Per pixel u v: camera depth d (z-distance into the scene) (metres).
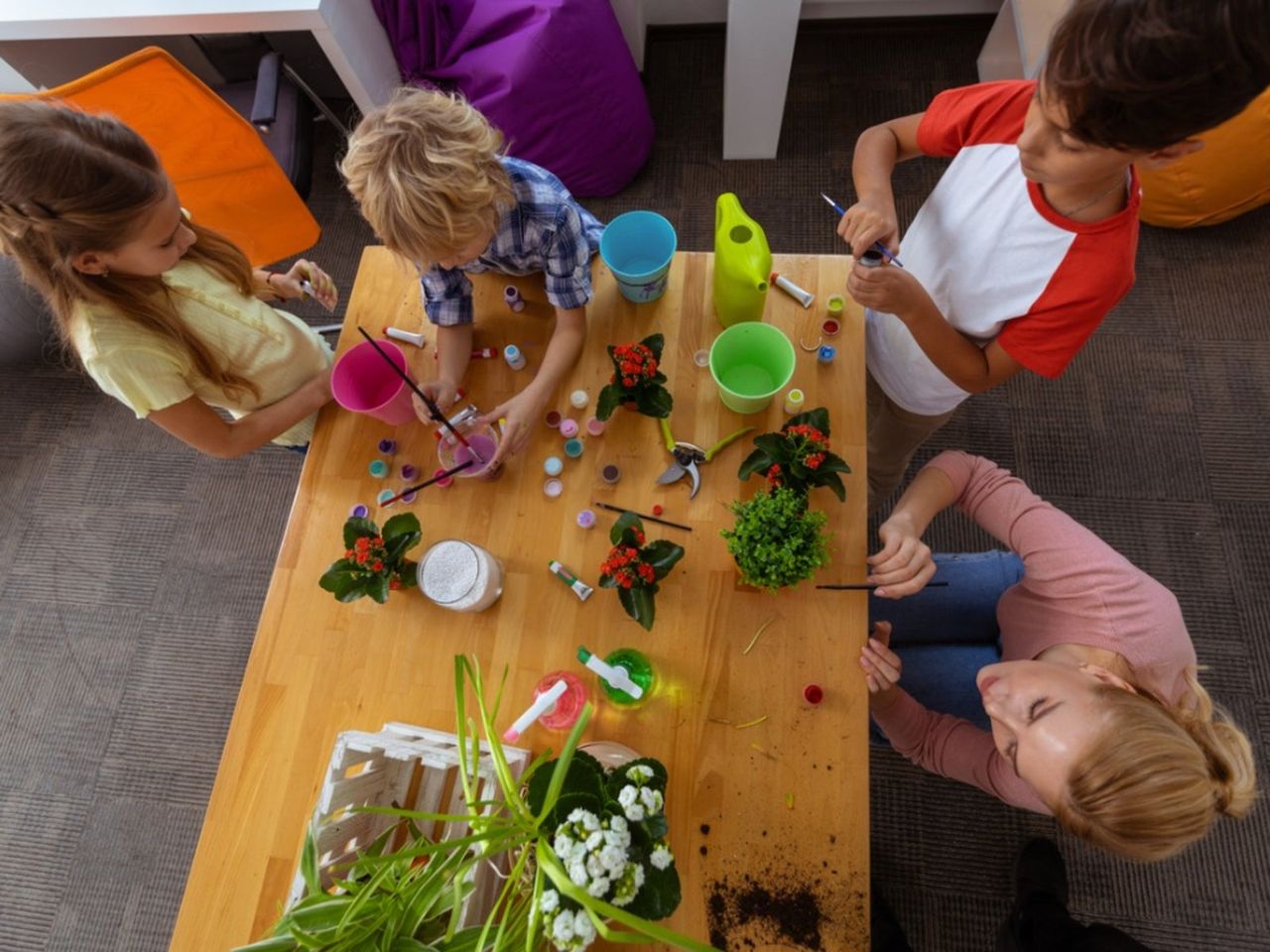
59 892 1.69
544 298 1.26
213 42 2.10
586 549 1.08
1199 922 1.50
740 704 0.98
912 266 1.24
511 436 1.08
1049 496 1.86
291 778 1.00
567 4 1.77
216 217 1.69
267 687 1.04
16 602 1.95
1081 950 1.25
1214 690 1.67
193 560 1.96
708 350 1.18
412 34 1.88
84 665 1.88
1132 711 0.80
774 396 1.13
